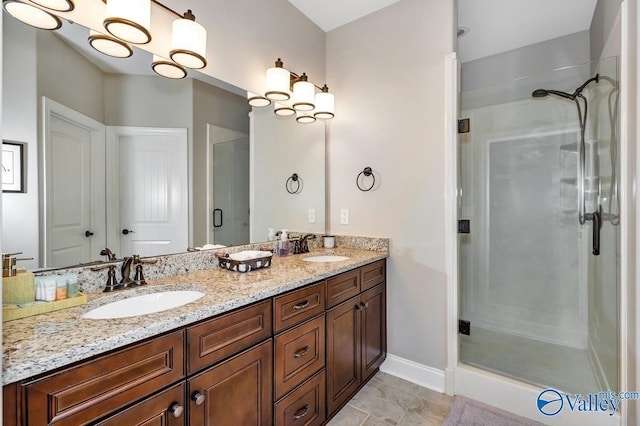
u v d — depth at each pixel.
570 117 2.21
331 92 2.55
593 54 2.36
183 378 1.02
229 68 1.84
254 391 1.27
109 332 0.88
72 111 1.25
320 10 2.31
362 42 2.38
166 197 1.57
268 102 2.08
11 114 1.09
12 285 0.99
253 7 1.97
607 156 1.83
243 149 1.96
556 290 2.41
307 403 1.54
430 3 2.07
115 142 1.39
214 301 1.14
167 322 0.96
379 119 2.29
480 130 2.38
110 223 1.37
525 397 1.78
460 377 1.98
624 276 1.59
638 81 1.42
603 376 1.83
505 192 2.53
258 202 2.05
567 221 2.35
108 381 0.85
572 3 2.21
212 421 1.11
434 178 2.07
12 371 0.69
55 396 0.76
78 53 1.26
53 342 0.81
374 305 2.12
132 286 1.32
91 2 1.29
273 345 1.35
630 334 1.52
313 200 2.44
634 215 1.49
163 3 1.50
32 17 1.13
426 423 1.71
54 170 1.20
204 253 1.70
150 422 0.94
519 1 2.19
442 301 2.04
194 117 1.68
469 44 2.75
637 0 1.44
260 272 1.62
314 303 1.58
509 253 2.55
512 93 2.39
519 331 2.51
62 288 1.08
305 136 2.37
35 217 1.15
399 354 2.22
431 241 2.08
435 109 2.06
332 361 1.71
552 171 2.35
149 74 1.49
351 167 2.43
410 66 2.15
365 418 1.75
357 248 2.39
